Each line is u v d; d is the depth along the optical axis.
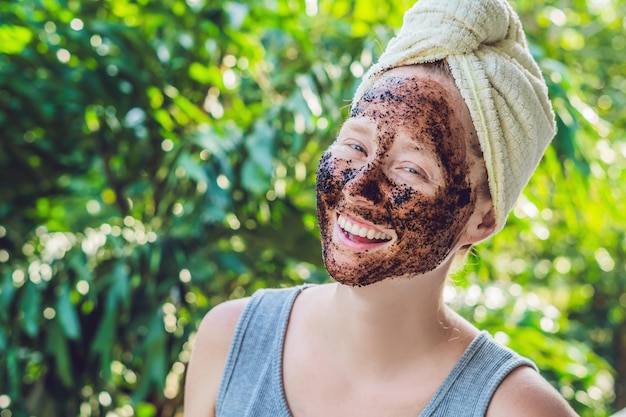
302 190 1.86
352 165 0.75
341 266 0.75
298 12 1.91
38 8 1.79
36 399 1.69
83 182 1.96
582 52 3.27
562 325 2.30
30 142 1.86
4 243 1.90
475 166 0.75
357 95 0.81
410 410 0.77
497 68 0.74
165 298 1.68
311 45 1.83
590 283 3.71
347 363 0.80
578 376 1.92
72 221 1.91
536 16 2.59
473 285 1.97
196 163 1.65
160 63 1.84
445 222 0.74
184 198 1.79
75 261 1.66
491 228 0.79
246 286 1.84
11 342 1.68
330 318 0.82
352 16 1.91
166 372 1.63
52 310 1.72
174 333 1.70
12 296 1.68
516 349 1.84
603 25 3.38
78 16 1.85
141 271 1.70
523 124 0.75
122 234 1.79
